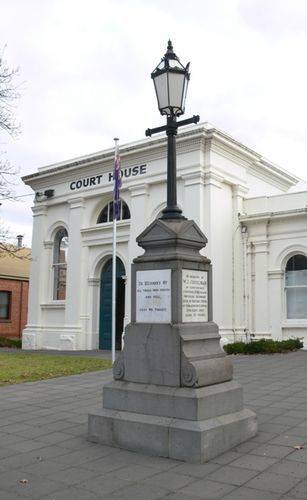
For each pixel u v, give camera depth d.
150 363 6.02
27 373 12.55
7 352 20.45
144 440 5.73
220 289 18.95
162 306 6.12
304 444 5.93
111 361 15.37
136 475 5.05
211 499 4.41
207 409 5.64
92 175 22.44
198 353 5.98
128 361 6.22
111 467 5.32
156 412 5.79
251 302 19.70
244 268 19.84
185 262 6.18
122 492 4.64
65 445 6.20
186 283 6.15
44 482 4.96
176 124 6.58
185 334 5.94
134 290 6.41
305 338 18.84
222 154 19.73
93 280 22.19
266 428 6.67
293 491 4.54
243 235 20.05
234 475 4.97
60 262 24.12
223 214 19.64
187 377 5.71
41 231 24.23
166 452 5.55
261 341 17.39
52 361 15.48
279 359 15.32
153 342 6.02
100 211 22.70
